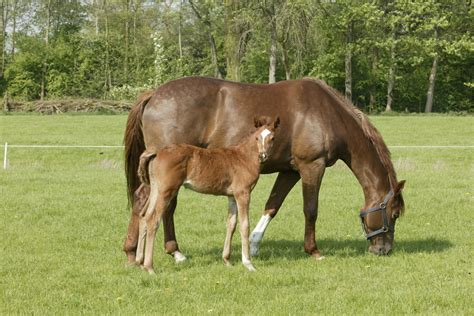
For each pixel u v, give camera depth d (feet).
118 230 35.37
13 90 219.41
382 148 30.07
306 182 29.37
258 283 24.85
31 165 66.80
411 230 35.99
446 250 30.96
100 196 46.42
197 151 25.90
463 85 190.60
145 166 25.91
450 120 137.80
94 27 236.02
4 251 29.86
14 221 37.11
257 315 20.92
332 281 25.17
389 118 145.18
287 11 147.02
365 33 176.55
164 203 25.70
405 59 179.73
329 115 29.48
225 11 175.52
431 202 44.68
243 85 29.25
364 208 30.17
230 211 27.20
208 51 227.20
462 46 167.02
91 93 202.90
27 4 236.43
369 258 29.27
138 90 182.91
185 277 25.44
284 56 160.35
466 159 73.31
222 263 27.86
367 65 182.80
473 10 172.65
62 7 236.22
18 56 222.28
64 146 78.18
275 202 30.71
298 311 21.44
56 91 213.46
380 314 21.26
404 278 25.67
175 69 198.18
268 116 28.66
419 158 73.20
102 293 23.43
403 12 169.99
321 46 163.43
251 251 29.91
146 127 28.55
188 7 209.87
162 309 21.66
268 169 29.58
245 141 26.66
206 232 35.37
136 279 25.07
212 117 28.55
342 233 35.50
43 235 33.58
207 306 22.03
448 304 22.44
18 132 104.01
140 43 227.61
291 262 28.40
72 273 26.12
